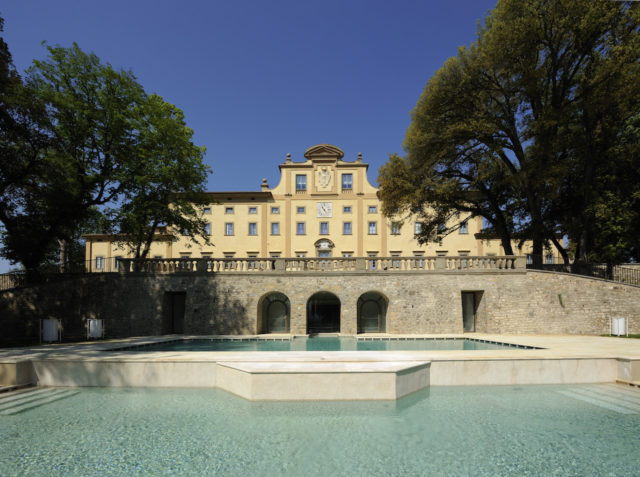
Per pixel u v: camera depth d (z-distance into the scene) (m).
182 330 26.52
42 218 24.41
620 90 21.58
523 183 26.56
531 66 23.67
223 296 25.36
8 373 11.23
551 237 29.06
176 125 27.02
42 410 9.40
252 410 9.28
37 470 6.39
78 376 11.51
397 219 41.06
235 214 42.06
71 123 25.02
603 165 25.86
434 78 26.33
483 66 24.64
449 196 27.91
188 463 6.62
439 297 25.02
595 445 7.34
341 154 42.56
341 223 41.66
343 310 25.09
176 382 11.30
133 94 26.36
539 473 6.23
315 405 9.59
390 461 6.65
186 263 25.91
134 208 25.75
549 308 23.69
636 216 23.69
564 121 24.53
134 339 21.72
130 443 7.48
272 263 25.88
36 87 23.55
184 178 28.33
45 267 32.47
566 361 11.70
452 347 18.58
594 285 22.80
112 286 25.20
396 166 28.42
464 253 40.47
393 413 9.09
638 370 11.48
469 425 8.35
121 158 26.05
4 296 23.78
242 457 6.84
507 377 11.48
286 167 42.41
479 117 25.67
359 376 9.95
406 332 24.78
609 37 23.34
